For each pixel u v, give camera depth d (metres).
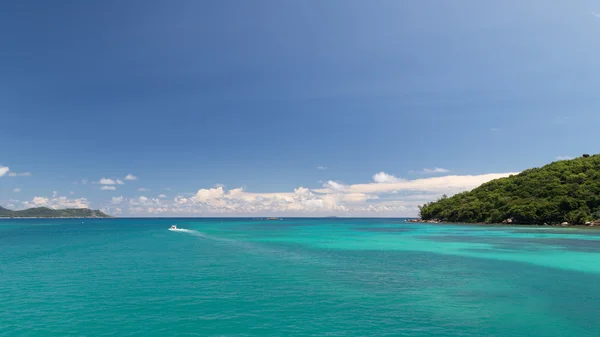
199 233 96.75
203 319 18.77
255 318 18.92
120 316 19.23
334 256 43.66
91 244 60.88
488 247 53.72
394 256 43.47
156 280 28.42
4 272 32.03
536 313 19.80
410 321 18.47
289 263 37.62
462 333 16.80
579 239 67.06
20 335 16.61
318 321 18.48
